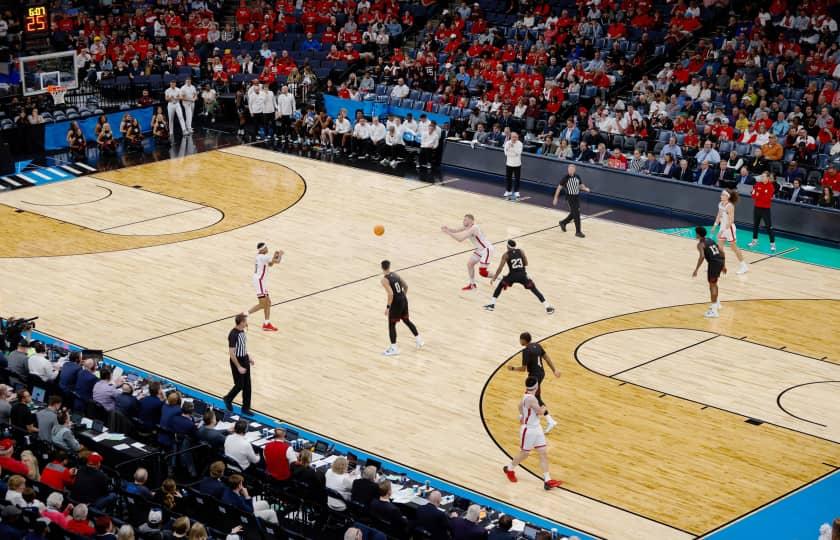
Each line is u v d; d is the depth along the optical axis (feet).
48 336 77.00
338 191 113.80
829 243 100.32
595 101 122.83
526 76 130.62
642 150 115.55
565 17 139.44
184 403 58.65
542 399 68.69
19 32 135.54
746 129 112.68
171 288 86.79
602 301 84.79
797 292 87.51
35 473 53.06
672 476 59.72
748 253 97.19
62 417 56.39
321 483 52.65
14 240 97.86
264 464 56.49
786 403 68.44
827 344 77.41
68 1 156.87
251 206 108.47
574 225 103.76
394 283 73.67
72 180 117.29
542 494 57.82
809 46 125.70
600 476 59.67
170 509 49.26
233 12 162.61
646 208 109.70
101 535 44.88
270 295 85.40
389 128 123.95
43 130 128.06
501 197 112.68
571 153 117.29
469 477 59.47
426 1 153.69
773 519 55.52
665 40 133.80
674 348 76.38
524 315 82.12
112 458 56.44
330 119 130.62
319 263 92.43
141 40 150.20
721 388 70.38
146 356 74.23
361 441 63.16
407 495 52.95
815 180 105.19
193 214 105.91
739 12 136.67
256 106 135.13
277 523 48.98
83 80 147.64
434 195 112.88
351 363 73.77
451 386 70.54
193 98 136.15
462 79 134.62
